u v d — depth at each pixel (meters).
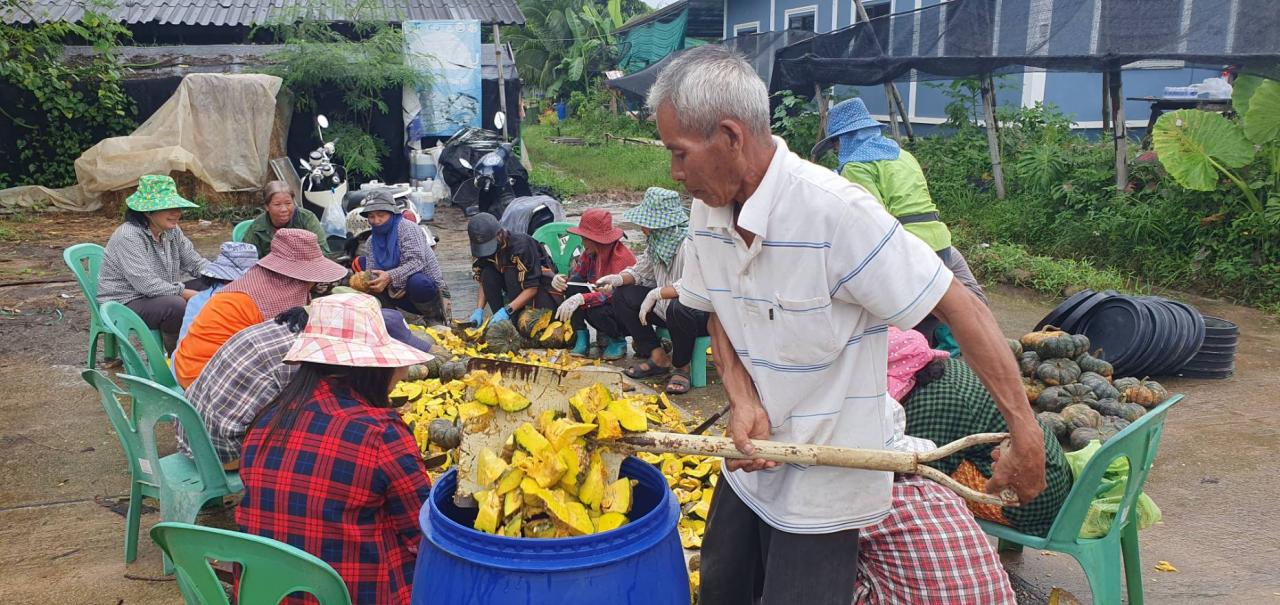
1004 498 2.19
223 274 5.26
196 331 4.19
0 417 5.43
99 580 3.72
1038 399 5.49
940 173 12.62
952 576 2.74
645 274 5.99
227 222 12.97
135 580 3.72
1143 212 9.28
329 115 14.56
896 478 2.90
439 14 16.38
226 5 16.34
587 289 6.35
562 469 2.31
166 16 15.47
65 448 5.00
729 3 22.30
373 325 2.91
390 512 2.82
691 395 5.80
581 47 31.64
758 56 15.90
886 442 2.82
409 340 5.27
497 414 2.46
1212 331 6.07
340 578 2.28
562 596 2.14
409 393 4.90
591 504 2.38
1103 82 10.88
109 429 5.27
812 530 2.31
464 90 15.10
